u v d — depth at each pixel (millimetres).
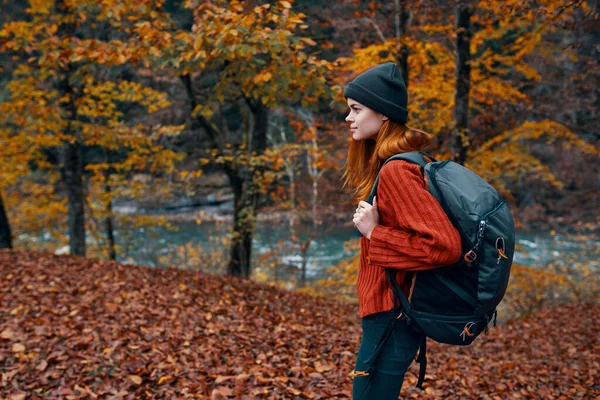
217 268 16359
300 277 16203
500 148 10086
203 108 5809
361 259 1813
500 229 1477
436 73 9617
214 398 3061
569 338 6754
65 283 6328
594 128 8992
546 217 15531
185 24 8055
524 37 7898
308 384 3510
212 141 9539
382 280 1669
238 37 4965
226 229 24453
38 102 9766
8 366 3568
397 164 1589
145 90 10742
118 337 4312
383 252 1555
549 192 21219
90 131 9781
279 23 4977
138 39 5949
